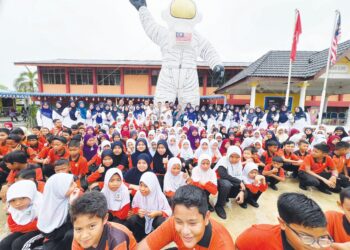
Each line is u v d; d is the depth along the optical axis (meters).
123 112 9.67
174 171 3.01
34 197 1.95
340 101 18.72
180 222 1.18
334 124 13.54
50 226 1.83
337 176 3.57
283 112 8.17
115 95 16.31
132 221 2.36
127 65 16.88
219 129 7.15
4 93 14.12
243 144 4.95
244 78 9.48
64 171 2.67
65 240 1.83
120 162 3.78
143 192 2.36
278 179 3.72
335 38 7.48
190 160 4.51
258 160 4.10
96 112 9.07
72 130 5.55
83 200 1.26
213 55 11.56
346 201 1.34
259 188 3.17
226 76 18.11
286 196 1.14
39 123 7.83
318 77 8.38
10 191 1.83
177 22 10.89
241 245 1.36
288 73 9.03
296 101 14.35
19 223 1.89
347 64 8.52
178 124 7.36
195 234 1.17
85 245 1.25
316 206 1.05
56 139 3.51
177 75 11.22
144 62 18.83
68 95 16.09
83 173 3.58
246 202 3.30
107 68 17.66
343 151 3.66
